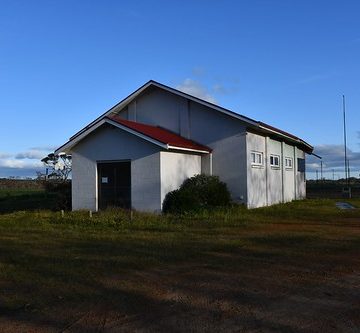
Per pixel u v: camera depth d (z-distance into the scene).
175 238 12.98
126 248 11.36
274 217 18.91
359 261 9.91
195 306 6.77
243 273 8.79
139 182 20.17
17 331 5.80
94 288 7.69
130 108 24.52
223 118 22.59
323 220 18.12
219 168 22.66
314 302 6.98
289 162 29.80
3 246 11.91
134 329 5.85
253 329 5.84
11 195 39.00
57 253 10.78
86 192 21.22
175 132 23.53
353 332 5.75
